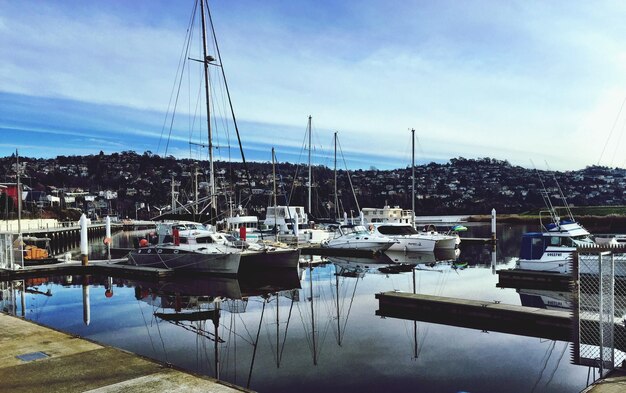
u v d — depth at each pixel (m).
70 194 148.12
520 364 10.11
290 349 11.38
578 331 7.34
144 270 23.73
